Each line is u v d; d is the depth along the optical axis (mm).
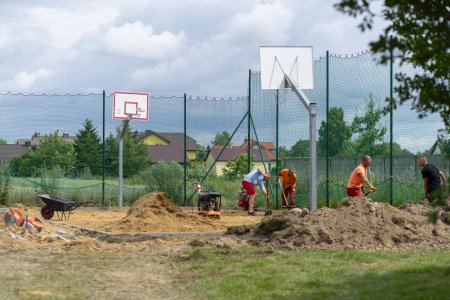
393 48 7406
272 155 28828
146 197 19516
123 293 9703
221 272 11078
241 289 9672
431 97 7375
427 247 13891
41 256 12898
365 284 9891
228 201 29641
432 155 24969
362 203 15109
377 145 26672
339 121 26578
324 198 26719
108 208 27969
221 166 31219
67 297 9367
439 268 11031
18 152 32594
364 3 6938
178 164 30547
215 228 18625
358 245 13828
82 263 12148
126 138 34469
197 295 9461
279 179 28062
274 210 26531
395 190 25250
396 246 13906
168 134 38594
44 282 10359
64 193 29078
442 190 7602
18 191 28188
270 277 10523
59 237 15109
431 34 7414
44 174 30250
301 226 14586
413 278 10188
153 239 15523
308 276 10602
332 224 14547
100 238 15508
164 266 11859
